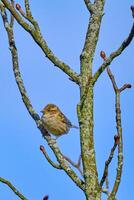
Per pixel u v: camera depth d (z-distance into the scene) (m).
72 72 10.24
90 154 9.48
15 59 11.34
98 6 10.67
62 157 10.04
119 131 9.02
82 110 9.70
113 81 9.52
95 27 10.48
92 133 9.62
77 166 10.80
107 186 9.73
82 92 9.91
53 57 10.43
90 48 10.27
